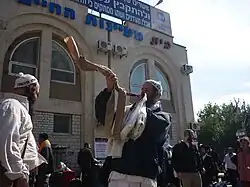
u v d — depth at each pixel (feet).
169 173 26.35
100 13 54.13
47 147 25.11
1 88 39.91
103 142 46.70
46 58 45.24
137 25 59.26
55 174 29.19
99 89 49.19
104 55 51.88
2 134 7.64
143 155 7.81
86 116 46.75
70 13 49.62
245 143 22.44
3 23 42.14
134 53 57.00
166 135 8.50
